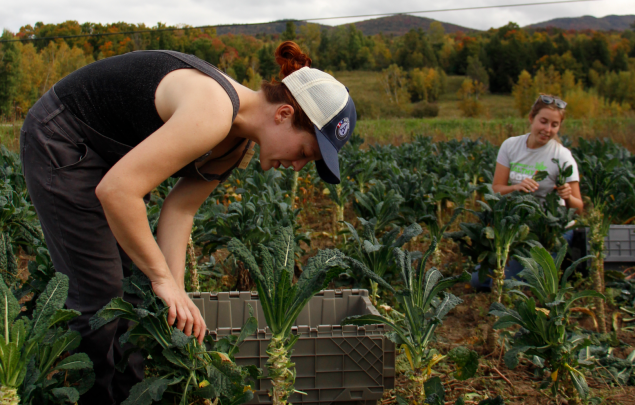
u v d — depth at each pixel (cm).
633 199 470
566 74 7512
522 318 234
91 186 198
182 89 173
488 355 315
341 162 597
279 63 198
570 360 236
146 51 194
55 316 171
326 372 221
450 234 407
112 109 188
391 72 9231
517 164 474
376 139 2041
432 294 212
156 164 163
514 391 275
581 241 420
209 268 421
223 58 7444
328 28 15400
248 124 193
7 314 160
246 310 266
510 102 9300
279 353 177
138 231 169
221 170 226
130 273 243
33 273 266
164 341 181
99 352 209
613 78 7500
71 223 195
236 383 178
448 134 2253
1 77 3519
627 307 385
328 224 693
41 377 171
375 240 305
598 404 256
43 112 191
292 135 191
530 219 396
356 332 221
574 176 452
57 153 190
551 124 443
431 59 12362
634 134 1780
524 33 12619
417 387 201
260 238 383
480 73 10319
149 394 173
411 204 475
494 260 369
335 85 195
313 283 173
